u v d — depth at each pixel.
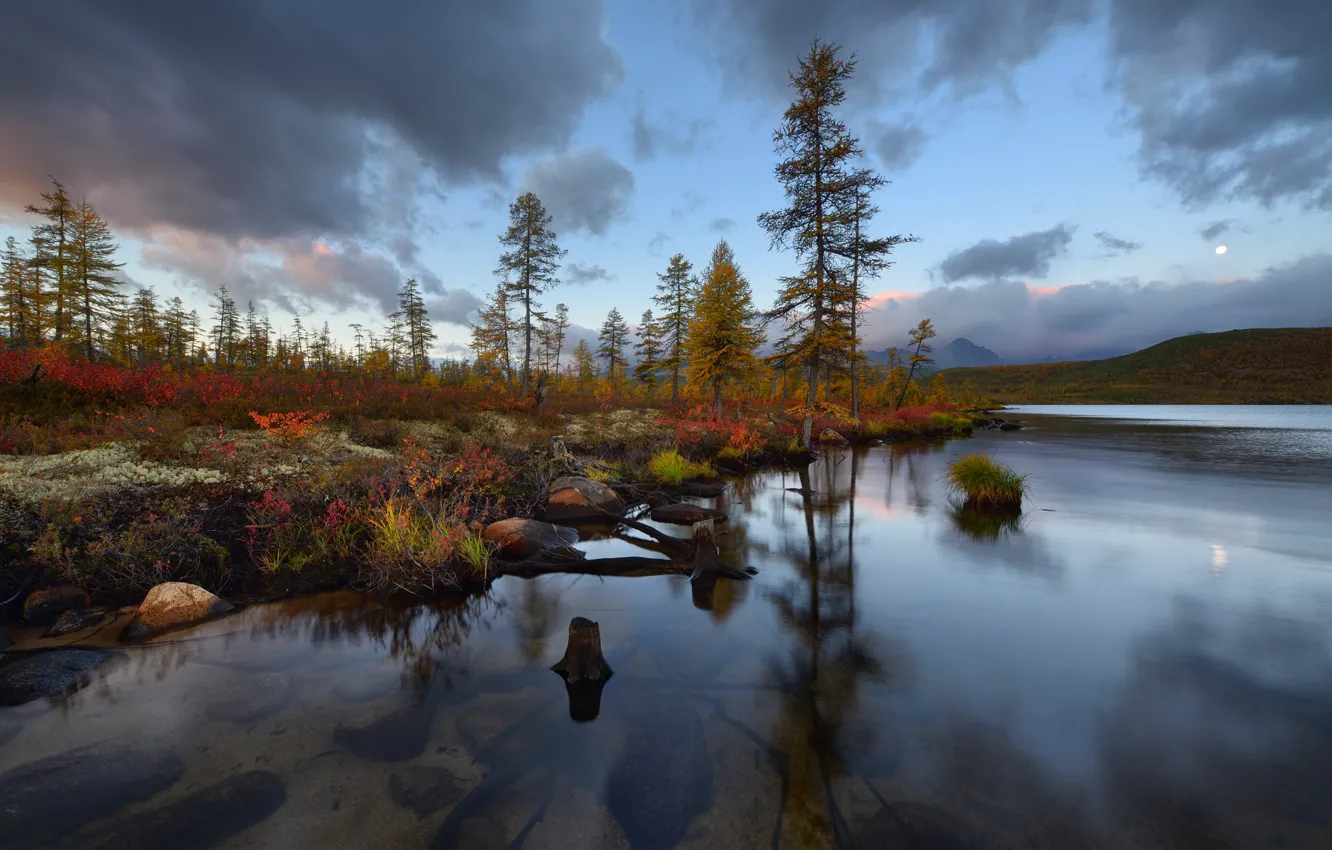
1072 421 55.69
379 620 6.24
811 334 20.78
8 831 2.92
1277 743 3.93
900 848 2.91
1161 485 16.02
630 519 11.47
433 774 3.53
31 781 3.35
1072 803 3.28
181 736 3.89
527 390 31.61
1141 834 3.03
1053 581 7.74
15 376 12.60
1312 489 15.30
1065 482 16.64
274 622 6.10
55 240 32.28
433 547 7.58
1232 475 17.97
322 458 11.36
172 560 7.00
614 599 7.07
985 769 3.61
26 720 4.04
